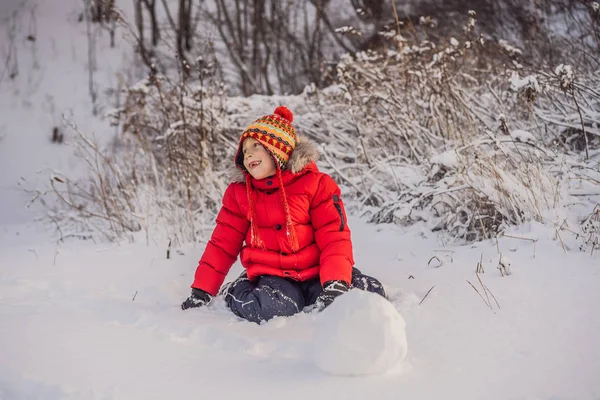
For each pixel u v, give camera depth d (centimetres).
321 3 1412
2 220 889
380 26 1203
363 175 547
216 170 613
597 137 498
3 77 1366
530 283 300
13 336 254
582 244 346
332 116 676
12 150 1156
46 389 207
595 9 654
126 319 285
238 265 410
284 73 1328
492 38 878
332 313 210
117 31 1495
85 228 584
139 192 593
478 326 253
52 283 371
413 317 270
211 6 1544
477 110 553
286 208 308
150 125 685
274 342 241
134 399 197
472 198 427
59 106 1285
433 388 198
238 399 196
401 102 598
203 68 666
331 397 194
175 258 440
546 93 510
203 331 257
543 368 210
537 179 411
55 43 1477
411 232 453
